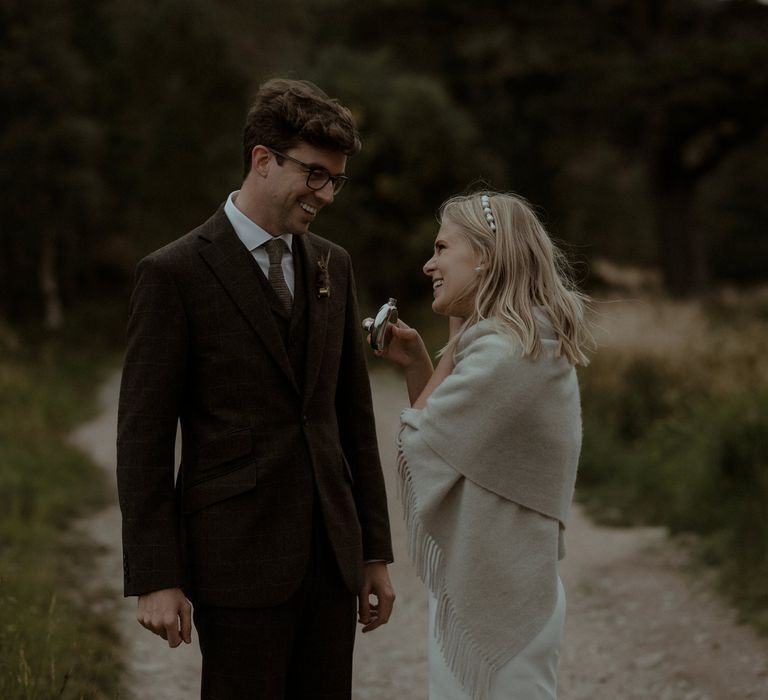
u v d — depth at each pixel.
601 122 25.52
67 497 7.84
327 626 2.40
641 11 24.72
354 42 25.38
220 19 34.81
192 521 2.31
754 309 18.89
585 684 4.29
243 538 2.27
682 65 22.61
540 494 2.27
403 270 20.94
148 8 29.94
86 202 24.12
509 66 23.38
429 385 2.42
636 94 23.06
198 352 2.30
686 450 7.90
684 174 26.70
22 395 12.97
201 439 2.31
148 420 2.24
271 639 2.30
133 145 27.80
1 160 23.16
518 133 26.47
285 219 2.31
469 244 2.38
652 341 10.66
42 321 24.36
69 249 26.47
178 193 24.86
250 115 2.32
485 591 2.26
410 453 2.31
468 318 2.43
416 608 5.44
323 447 2.38
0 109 23.52
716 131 25.66
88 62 28.92
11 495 7.35
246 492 2.28
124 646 4.60
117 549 6.49
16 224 23.67
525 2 24.03
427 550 2.32
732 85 22.78
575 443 2.32
